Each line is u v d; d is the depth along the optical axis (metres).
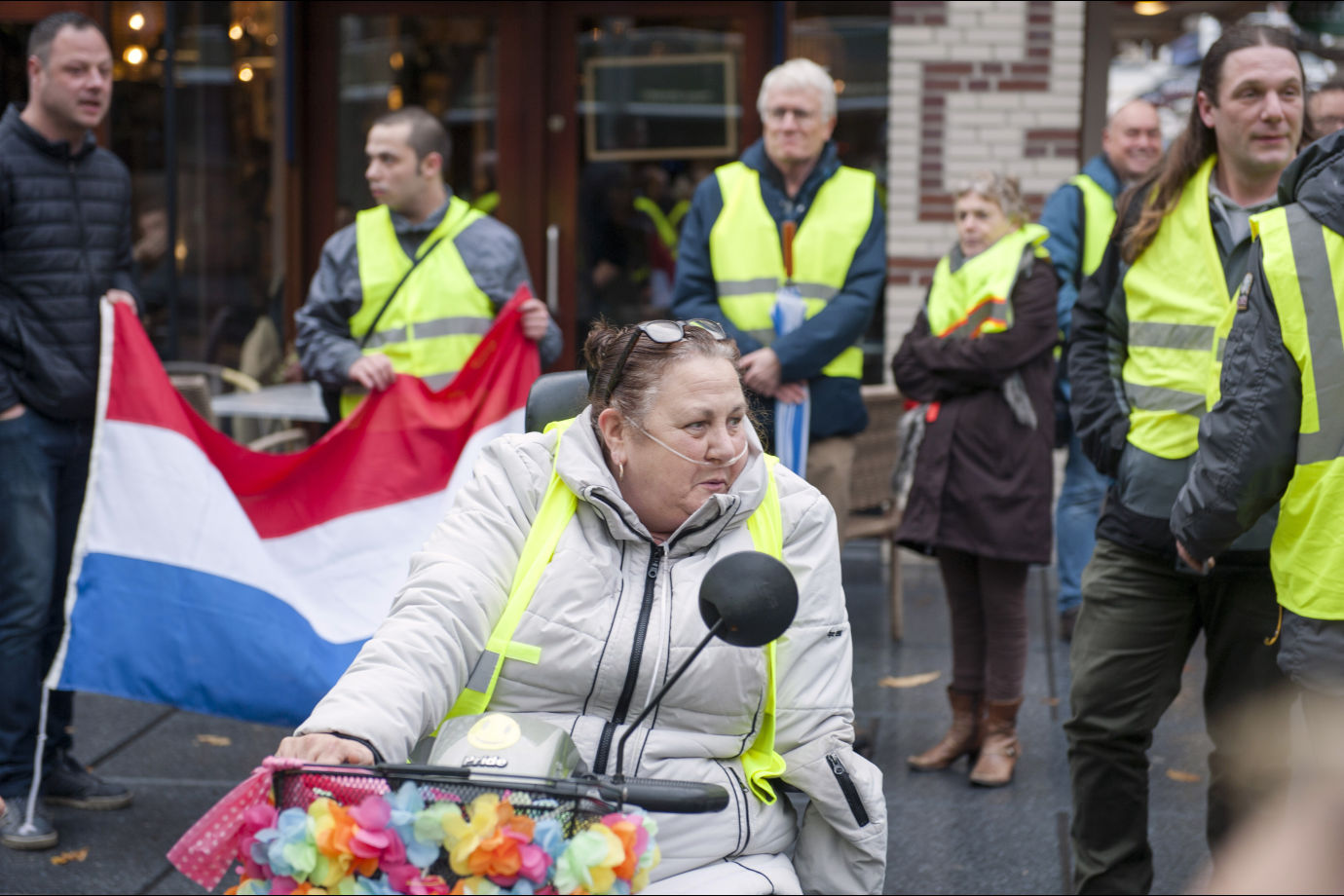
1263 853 2.87
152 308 7.85
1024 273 4.77
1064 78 7.29
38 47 4.25
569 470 2.42
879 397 6.03
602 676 2.36
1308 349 2.75
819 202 4.95
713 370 2.40
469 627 2.35
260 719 4.18
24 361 4.25
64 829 4.28
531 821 1.89
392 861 1.85
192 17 7.76
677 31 7.70
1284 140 3.17
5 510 4.27
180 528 4.23
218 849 1.97
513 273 4.76
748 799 2.37
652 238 7.86
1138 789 3.42
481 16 7.77
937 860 4.12
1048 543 4.61
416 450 4.44
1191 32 7.30
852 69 7.46
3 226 4.22
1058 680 5.73
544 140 7.81
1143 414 3.33
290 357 7.34
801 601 2.44
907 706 5.46
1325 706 2.80
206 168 7.87
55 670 4.13
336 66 7.88
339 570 4.33
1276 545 2.89
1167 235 3.36
